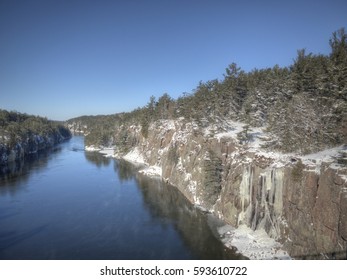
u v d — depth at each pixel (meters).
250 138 49.44
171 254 32.12
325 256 25.02
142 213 46.56
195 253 32.25
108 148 143.00
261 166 37.69
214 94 72.31
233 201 41.34
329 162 28.09
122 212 47.12
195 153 60.34
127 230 39.56
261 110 58.84
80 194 58.34
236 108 68.25
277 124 42.56
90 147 145.50
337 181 25.58
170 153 73.88
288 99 50.19
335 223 24.72
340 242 23.75
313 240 27.00
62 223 42.56
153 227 40.50
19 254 33.03
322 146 33.78
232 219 40.31
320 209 26.88
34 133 156.62
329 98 36.69
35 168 90.12
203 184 51.09
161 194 58.16
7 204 52.06
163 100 111.94
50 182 69.50
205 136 59.28
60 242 36.12
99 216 45.31
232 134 52.69
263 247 32.12
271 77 62.44
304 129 36.91
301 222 29.16
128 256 32.00
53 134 193.00
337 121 34.94
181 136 72.38
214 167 48.31
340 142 32.94
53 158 114.38
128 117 151.62
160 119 103.75
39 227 41.19
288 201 31.98
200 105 72.44
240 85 71.88
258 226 36.28
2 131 122.06
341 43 43.84
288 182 32.50
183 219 43.47
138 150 109.00
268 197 35.53
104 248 34.16
